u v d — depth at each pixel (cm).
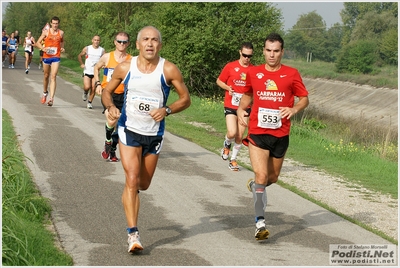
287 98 676
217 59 3052
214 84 3102
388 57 5994
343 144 1580
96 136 1242
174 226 691
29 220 649
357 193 985
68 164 967
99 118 1525
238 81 1066
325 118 2748
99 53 1708
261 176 664
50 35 1645
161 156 1130
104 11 4156
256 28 3017
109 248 598
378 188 1040
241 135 1052
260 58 2973
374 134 2156
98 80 1086
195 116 1888
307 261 596
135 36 3803
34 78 2648
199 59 2952
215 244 633
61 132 1252
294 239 673
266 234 643
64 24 5569
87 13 4338
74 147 1108
